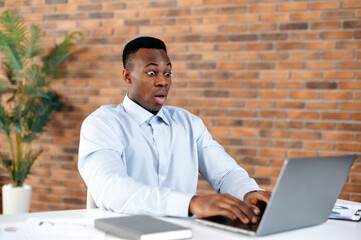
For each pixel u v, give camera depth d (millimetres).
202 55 3428
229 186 1443
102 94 3693
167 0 3498
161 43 1530
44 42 3834
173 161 1562
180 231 943
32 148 3859
